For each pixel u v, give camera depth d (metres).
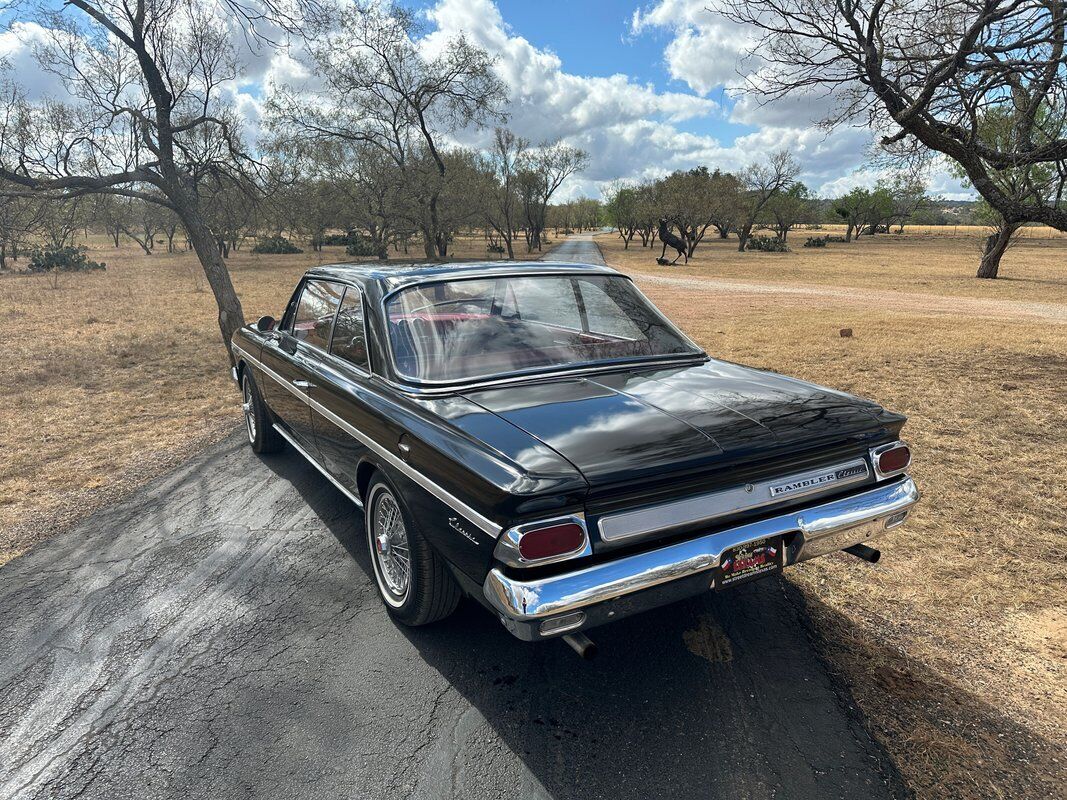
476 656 2.80
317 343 3.87
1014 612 3.07
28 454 5.66
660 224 47.84
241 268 44.47
